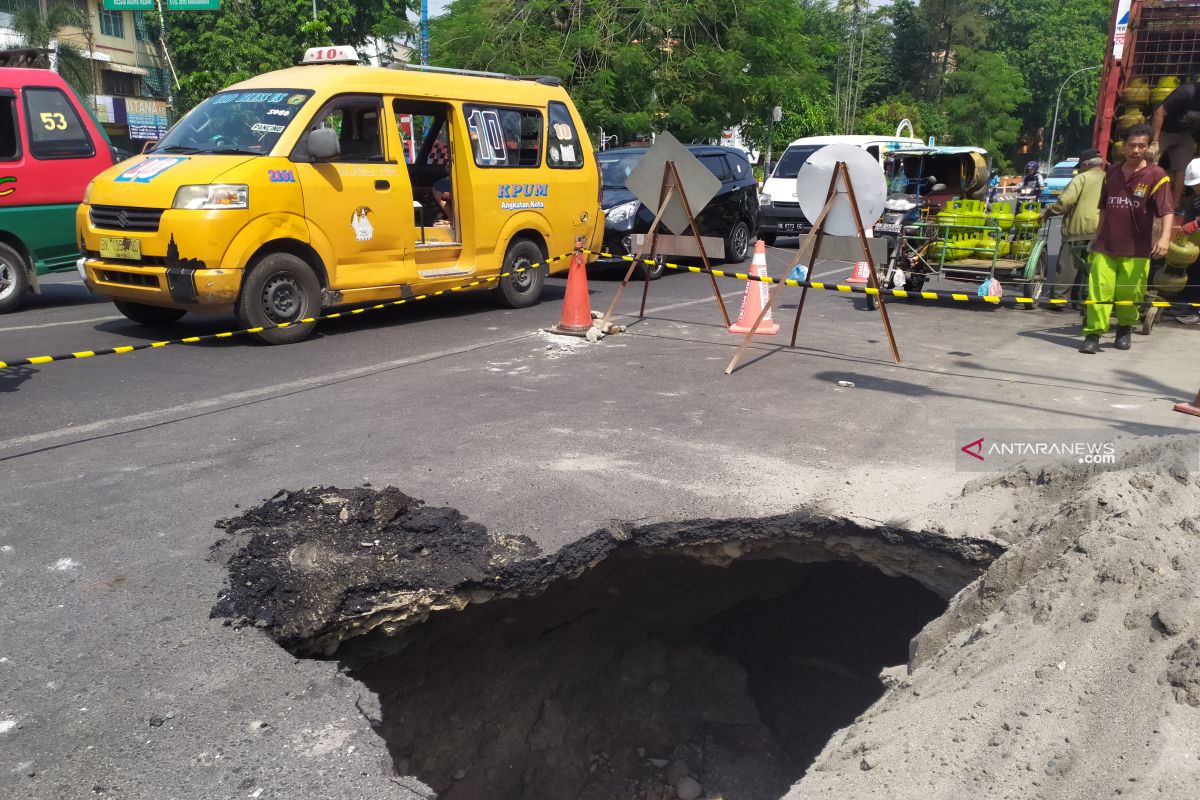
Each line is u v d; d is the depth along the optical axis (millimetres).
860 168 6910
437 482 4535
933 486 4539
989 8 63094
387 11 36094
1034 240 10508
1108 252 7586
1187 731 2502
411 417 5633
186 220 7117
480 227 9133
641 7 22016
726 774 5469
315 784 2518
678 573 5168
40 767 2518
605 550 4059
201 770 2541
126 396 6047
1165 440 3986
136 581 3486
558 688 5258
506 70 21578
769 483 4586
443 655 4500
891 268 10789
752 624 6145
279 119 7734
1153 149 7699
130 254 7465
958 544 3998
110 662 2984
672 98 22875
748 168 15602
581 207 10328
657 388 6395
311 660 3068
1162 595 2891
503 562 3781
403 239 8461
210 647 3096
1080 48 60344
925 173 14727
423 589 3643
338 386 6383
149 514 4090
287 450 4984
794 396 6203
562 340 8016
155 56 37156
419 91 8555
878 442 5215
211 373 6715
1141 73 9805
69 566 3592
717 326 8883
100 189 7727
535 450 5027
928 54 59375
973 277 10688
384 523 3967
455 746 4703
